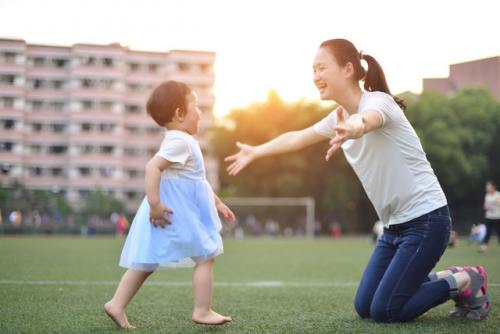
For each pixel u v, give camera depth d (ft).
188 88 14.65
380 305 15.10
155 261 13.69
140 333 13.74
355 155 15.80
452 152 139.44
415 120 146.72
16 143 200.34
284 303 20.06
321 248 74.23
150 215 13.67
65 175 212.43
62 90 211.00
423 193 15.06
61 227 139.54
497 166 139.03
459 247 71.46
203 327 14.70
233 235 152.35
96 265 38.24
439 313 17.29
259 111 171.94
